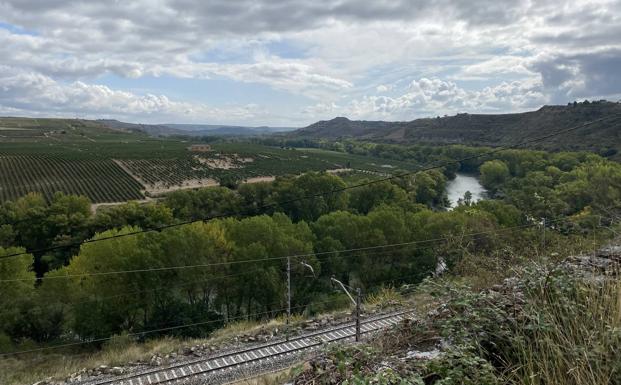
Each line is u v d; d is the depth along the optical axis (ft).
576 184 99.55
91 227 161.17
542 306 9.95
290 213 201.26
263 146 536.83
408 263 119.55
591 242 15.81
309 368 10.83
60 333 92.12
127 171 311.68
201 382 40.50
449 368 8.66
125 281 94.38
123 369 46.65
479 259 16.19
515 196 124.06
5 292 91.97
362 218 125.59
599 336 8.56
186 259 97.81
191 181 293.84
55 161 324.80
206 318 93.81
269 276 97.96
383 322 49.65
